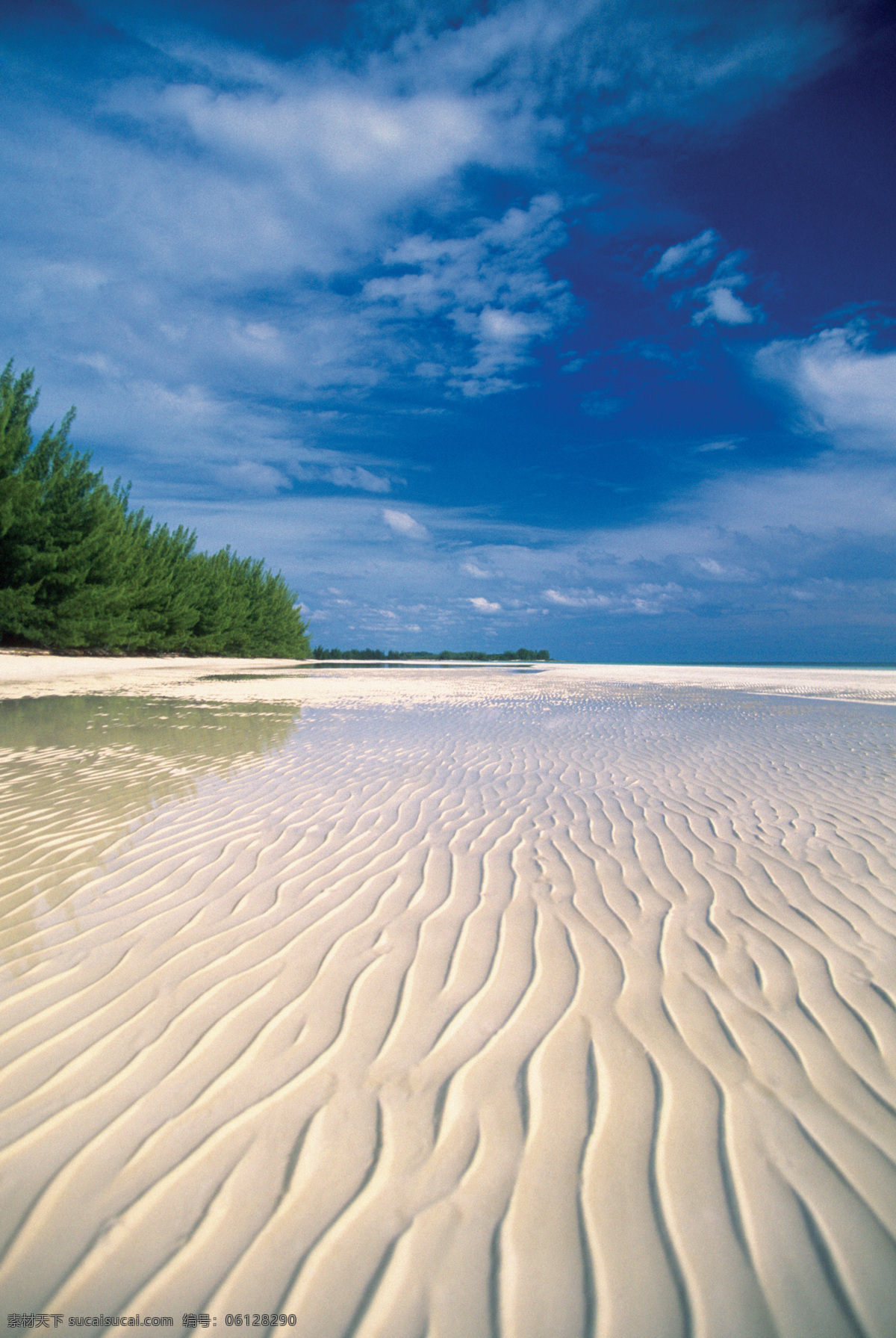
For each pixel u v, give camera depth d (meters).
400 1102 2.01
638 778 6.73
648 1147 1.85
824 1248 1.55
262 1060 2.20
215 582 43.69
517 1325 1.37
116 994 2.59
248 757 7.75
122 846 4.42
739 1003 2.59
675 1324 1.38
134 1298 1.41
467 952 2.98
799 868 4.11
